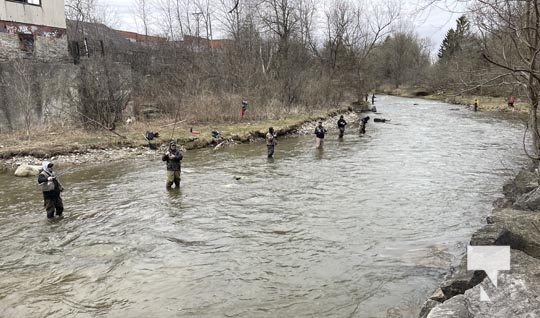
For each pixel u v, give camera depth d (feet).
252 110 100.63
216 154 69.36
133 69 110.73
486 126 107.86
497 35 25.84
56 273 27.20
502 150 73.00
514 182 39.52
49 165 37.93
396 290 24.22
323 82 137.08
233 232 34.09
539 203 27.81
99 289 25.03
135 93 97.55
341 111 135.95
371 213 38.52
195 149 73.36
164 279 26.18
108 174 55.16
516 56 26.45
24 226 36.04
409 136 90.79
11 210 40.55
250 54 123.95
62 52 86.33
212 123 91.91
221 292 24.47
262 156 67.97
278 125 91.86
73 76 78.43
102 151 66.49
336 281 25.57
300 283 25.41
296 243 31.63
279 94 115.96
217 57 123.85
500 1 23.95
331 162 62.95
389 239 32.12
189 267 27.84
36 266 28.27
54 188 37.76
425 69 223.71
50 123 75.51
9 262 28.96
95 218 37.88
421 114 141.38
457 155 68.39
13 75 71.15
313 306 22.74
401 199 43.04
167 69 113.70
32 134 70.95
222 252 30.22
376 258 28.71
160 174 55.11
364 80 174.40
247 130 84.48
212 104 94.99
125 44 152.97
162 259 29.12
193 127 87.10
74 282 25.94
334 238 32.50
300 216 37.88
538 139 30.78
